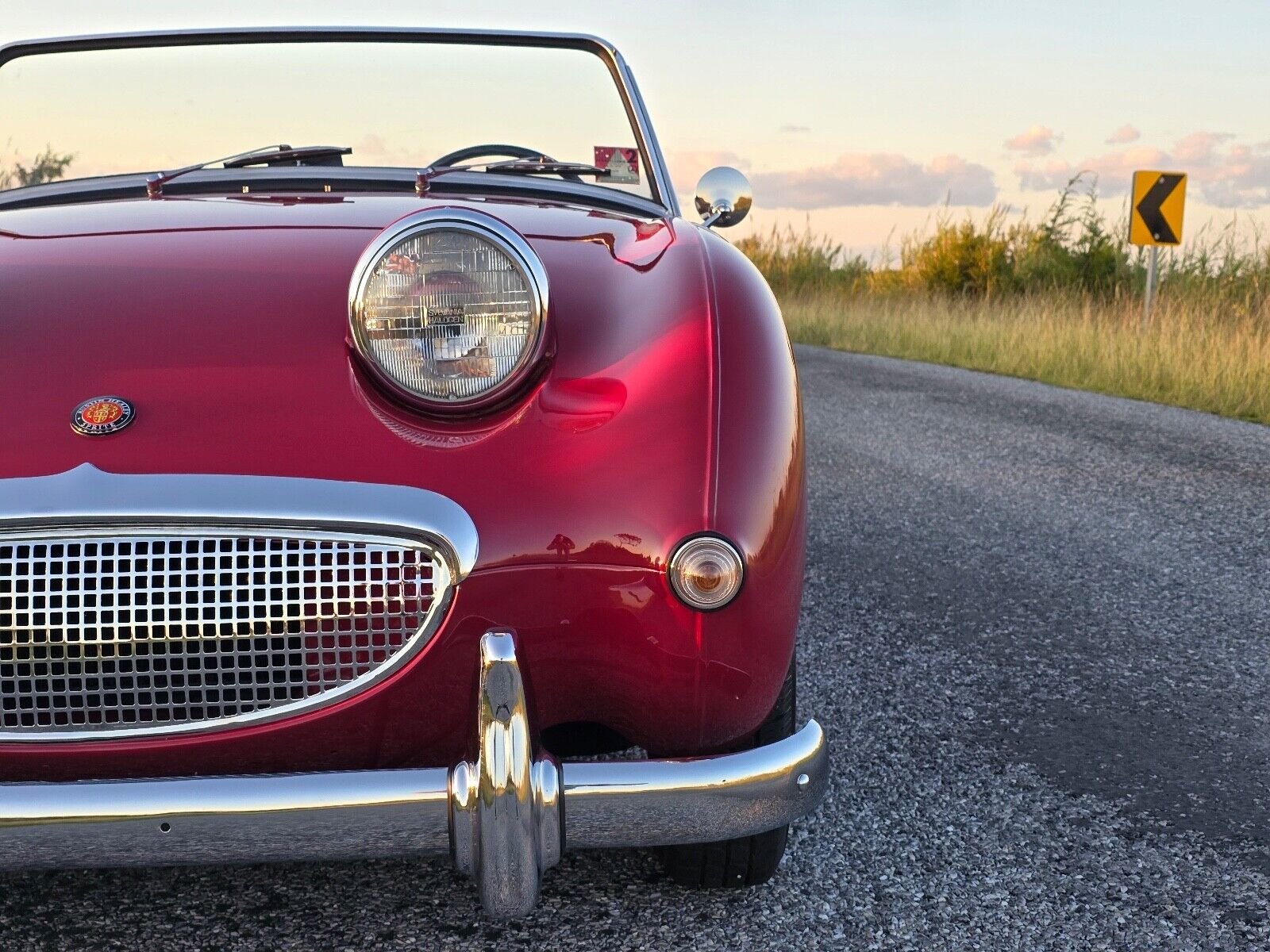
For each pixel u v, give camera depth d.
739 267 1.75
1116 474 4.68
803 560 1.55
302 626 1.37
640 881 1.73
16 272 1.66
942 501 4.21
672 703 1.43
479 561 1.37
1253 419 6.25
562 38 2.72
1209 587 3.20
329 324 1.53
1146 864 1.79
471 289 1.43
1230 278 9.92
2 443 1.36
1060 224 12.74
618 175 2.76
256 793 1.28
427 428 1.43
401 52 2.67
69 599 1.34
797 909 1.66
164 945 1.58
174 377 1.44
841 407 6.64
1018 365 8.56
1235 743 2.23
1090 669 2.61
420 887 1.72
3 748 1.35
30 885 1.72
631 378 1.49
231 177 2.37
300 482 1.36
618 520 1.39
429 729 1.42
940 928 1.62
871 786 2.04
